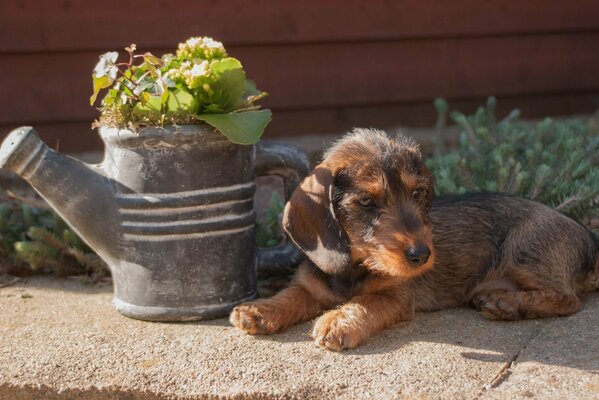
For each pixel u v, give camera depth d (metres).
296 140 2.11
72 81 2.00
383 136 1.38
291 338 1.32
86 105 2.01
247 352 1.29
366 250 1.32
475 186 1.64
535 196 1.60
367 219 1.31
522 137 1.87
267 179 2.02
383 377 1.23
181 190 1.34
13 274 1.57
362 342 1.31
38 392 1.24
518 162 1.66
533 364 1.25
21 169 1.34
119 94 1.33
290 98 2.12
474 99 2.27
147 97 1.32
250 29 2.07
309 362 1.27
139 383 1.24
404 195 1.32
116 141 1.34
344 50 2.14
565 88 2.34
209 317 1.37
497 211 1.46
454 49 2.23
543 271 1.40
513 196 1.49
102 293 1.48
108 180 1.36
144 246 1.35
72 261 1.57
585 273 1.44
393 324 1.35
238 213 1.37
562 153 1.74
